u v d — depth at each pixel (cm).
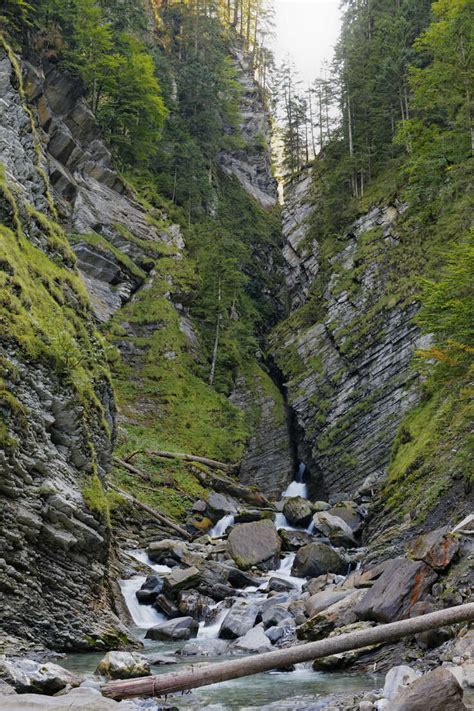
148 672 1063
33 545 1306
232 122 7131
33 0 4191
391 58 5000
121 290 4238
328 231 5103
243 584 2053
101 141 4678
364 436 3728
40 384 1452
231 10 9562
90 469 1562
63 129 4306
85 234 4166
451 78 2947
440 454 1955
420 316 1716
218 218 5741
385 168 5097
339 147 5716
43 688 872
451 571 1212
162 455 3381
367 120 5328
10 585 1227
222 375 4422
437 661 972
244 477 3875
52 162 4147
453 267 1593
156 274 4491
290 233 5756
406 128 3272
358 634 715
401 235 4272
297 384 4319
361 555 2092
